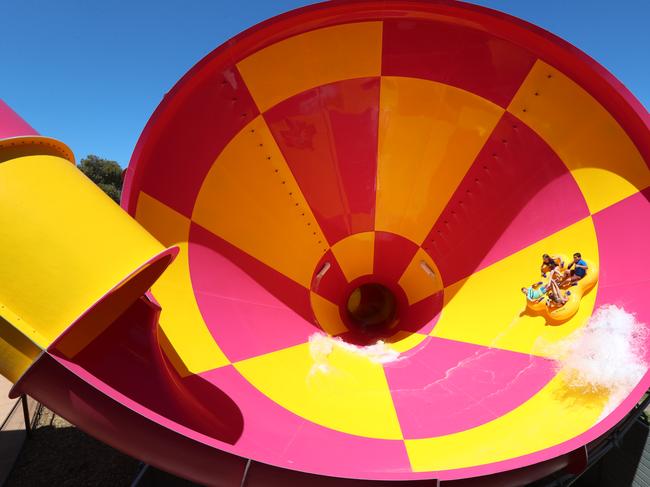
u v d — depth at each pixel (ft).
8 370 11.10
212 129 18.86
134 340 13.51
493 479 11.39
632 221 16.33
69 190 12.41
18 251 11.16
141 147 17.43
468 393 16.21
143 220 17.21
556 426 13.23
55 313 11.22
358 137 20.56
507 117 19.22
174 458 11.11
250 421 14.12
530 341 16.93
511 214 19.93
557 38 17.02
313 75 19.20
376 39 18.69
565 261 17.22
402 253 23.26
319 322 21.57
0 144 11.61
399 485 10.87
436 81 19.36
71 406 10.97
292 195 20.94
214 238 19.10
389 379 18.35
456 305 20.67
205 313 17.35
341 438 14.30
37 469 23.68
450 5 17.46
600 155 17.56
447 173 20.97
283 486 11.05
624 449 21.12
